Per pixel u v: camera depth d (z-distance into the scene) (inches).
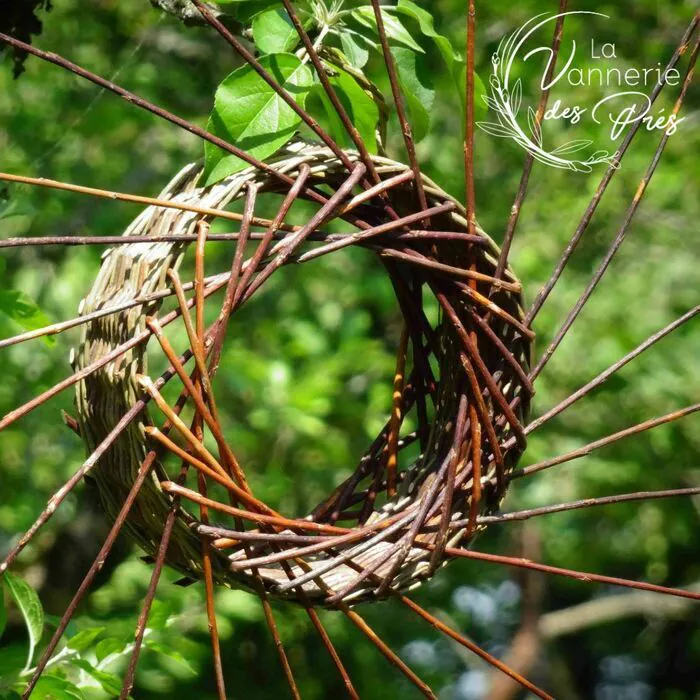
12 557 47.3
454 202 62.6
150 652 185.2
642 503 256.1
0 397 182.5
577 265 219.5
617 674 455.8
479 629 346.9
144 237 52.6
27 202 91.1
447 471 61.5
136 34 193.8
